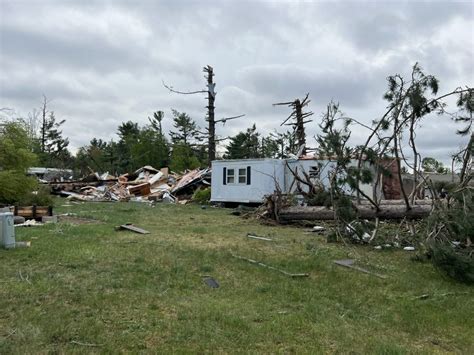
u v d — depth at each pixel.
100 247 7.71
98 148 53.06
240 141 42.72
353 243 9.16
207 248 8.18
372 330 4.31
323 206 12.17
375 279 6.31
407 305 5.14
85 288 5.12
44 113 49.03
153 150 40.06
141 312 4.43
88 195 24.03
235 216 14.98
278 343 3.83
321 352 3.66
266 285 5.77
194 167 35.78
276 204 12.69
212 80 31.00
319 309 4.84
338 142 9.41
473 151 8.04
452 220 6.98
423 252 7.57
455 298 5.50
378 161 9.21
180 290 5.36
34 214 11.72
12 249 7.21
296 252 8.12
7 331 3.77
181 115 49.75
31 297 4.70
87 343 3.61
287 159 17.88
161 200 23.11
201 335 3.90
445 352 3.84
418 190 9.91
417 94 8.52
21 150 15.19
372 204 9.66
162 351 3.52
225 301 4.99
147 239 9.03
